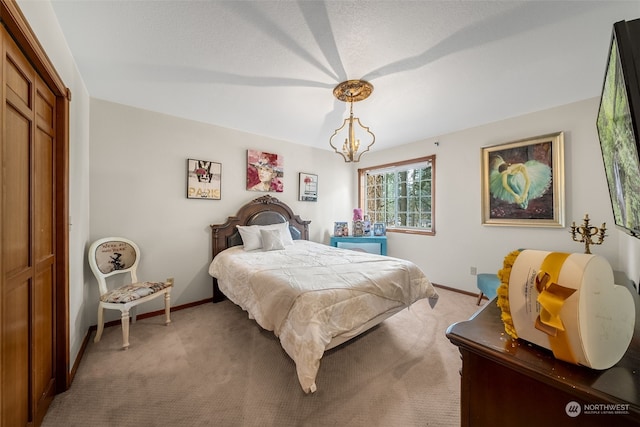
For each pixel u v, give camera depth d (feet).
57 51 4.55
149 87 7.04
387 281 6.52
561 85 6.82
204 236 9.87
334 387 5.01
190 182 9.43
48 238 4.51
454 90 7.09
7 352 3.21
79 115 6.30
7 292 3.18
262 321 5.72
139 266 8.42
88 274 7.31
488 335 2.45
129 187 8.23
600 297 1.95
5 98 2.98
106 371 5.50
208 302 9.91
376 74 6.24
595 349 1.89
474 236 10.21
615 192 3.98
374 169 14.52
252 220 10.94
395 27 4.65
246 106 8.30
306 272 6.59
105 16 4.44
